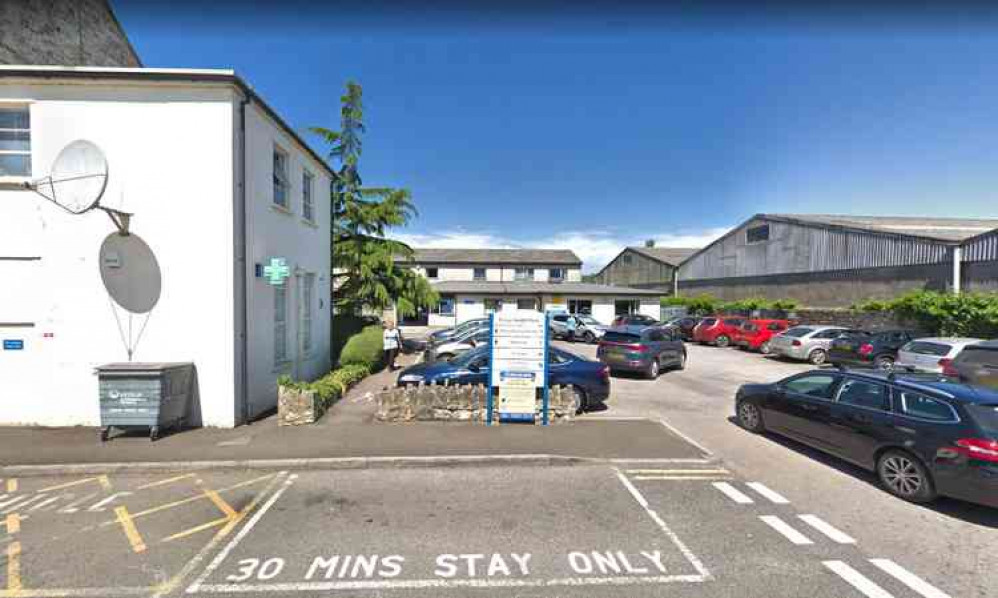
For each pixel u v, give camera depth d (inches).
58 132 279.1
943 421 186.7
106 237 282.8
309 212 453.4
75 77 275.6
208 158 285.3
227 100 284.8
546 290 1157.7
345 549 152.9
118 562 145.1
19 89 276.1
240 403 294.8
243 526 167.9
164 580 136.3
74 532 163.6
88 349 283.6
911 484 193.2
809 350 630.5
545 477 217.6
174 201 284.5
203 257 286.2
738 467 233.9
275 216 352.5
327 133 677.3
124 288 284.2
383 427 286.0
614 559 148.1
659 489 204.7
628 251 1850.4
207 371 286.8
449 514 178.1
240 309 295.6
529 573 140.3
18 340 282.0
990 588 133.6
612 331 523.8
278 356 372.5
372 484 207.2
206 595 129.6
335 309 659.4
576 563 145.8
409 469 226.2
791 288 1093.1
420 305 738.8
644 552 152.3
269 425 291.6
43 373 282.8
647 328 542.6
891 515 180.2
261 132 327.3
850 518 177.5
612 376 524.7
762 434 292.4
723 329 855.1
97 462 221.9
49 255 281.0
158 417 257.3
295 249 396.8
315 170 454.6
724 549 154.5
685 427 309.9
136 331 285.0
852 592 131.6
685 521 174.1
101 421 255.1
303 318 424.2
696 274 1450.5
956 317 619.5
